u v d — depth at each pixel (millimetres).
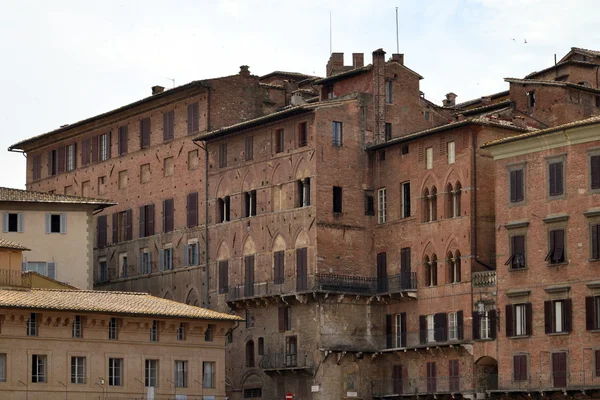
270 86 135500
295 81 138500
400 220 118750
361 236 120812
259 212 124500
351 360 118312
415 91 125812
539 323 105188
